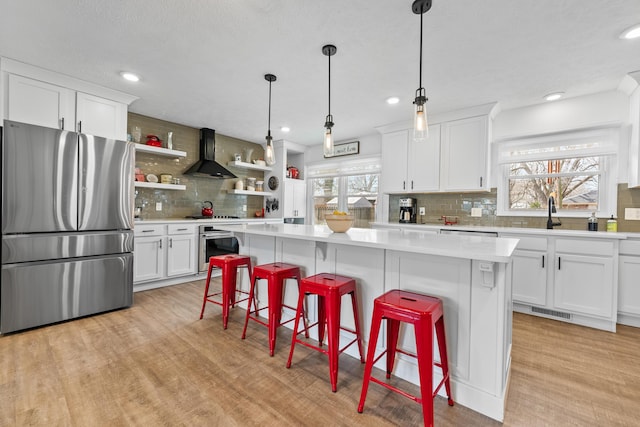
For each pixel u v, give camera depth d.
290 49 2.29
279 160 5.39
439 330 1.55
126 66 2.58
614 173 3.01
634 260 2.53
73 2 1.77
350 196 5.25
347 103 3.43
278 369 1.87
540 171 3.44
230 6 1.80
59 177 2.54
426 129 1.82
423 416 1.40
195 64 2.53
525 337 2.40
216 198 4.90
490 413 1.47
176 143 4.33
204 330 2.44
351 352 2.06
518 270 2.97
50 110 2.70
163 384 1.69
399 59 2.42
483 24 1.93
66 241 2.58
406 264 1.78
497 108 3.45
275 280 2.08
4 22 1.96
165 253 3.68
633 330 2.55
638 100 2.70
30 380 1.71
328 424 1.40
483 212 3.77
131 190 2.99
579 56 2.32
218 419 1.42
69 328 2.46
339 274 2.12
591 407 1.54
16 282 2.35
